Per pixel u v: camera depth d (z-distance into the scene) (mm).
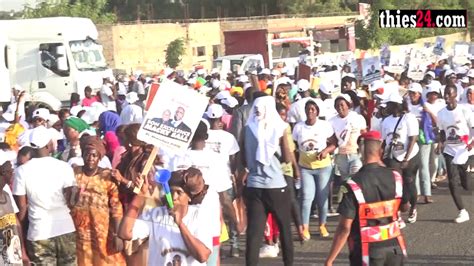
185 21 54094
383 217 6031
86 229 6914
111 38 46094
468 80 17094
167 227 5461
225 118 11047
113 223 6836
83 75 24250
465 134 11148
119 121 10359
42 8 51625
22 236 7012
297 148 10492
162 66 48375
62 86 24109
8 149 8562
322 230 10719
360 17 59375
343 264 9320
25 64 24203
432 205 12641
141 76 26969
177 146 5809
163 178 5332
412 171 11172
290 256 8422
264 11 70750
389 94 11688
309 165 10438
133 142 6875
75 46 24344
